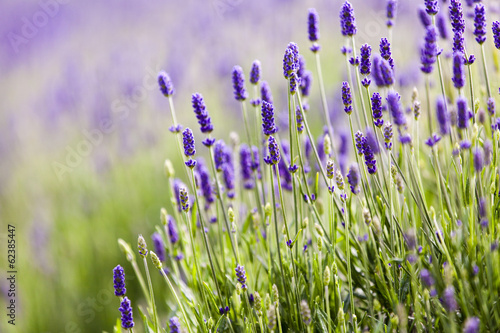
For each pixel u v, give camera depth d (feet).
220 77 26.66
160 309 12.92
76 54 40.60
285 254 8.42
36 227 18.90
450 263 6.49
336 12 29.63
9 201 23.44
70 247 17.33
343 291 8.18
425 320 6.95
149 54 32.22
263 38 29.78
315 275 7.43
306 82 9.77
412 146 7.38
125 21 45.93
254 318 7.70
